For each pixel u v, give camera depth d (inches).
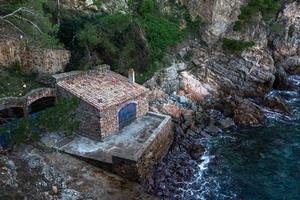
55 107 1252.5
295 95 1902.1
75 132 1255.5
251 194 1117.7
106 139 1222.3
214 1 1973.4
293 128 1523.1
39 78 1348.4
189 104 1647.4
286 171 1240.8
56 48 1389.0
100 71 1412.4
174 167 1222.9
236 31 2062.0
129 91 1316.4
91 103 1182.9
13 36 1337.4
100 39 1502.2
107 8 1750.7
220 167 1250.6
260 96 1873.8
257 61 1984.5
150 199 1003.3
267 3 2185.0
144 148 1118.4
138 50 1659.7
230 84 1886.1
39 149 1160.2
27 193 942.4
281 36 2261.3
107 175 1082.1
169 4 2054.6
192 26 2038.6
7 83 1277.1
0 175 965.2
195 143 1398.9
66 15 1537.9
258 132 1492.4
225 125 1529.3
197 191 1114.7
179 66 1836.9
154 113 1396.4
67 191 983.6
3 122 1163.9
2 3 1321.4
